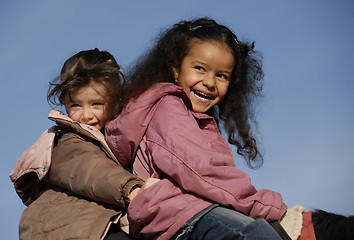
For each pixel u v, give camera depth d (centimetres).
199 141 260
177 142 255
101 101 311
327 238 237
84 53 327
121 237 264
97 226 253
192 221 238
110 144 285
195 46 308
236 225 231
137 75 308
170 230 241
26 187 312
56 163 291
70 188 277
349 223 234
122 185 256
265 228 226
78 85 308
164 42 318
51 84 322
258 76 355
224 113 354
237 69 339
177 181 249
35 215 277
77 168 278
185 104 296
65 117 300
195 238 239
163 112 274
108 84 311
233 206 243
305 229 244
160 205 242
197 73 307
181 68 312
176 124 264
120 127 278
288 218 248
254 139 355
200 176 245
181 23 321
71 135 298
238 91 348
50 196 289
